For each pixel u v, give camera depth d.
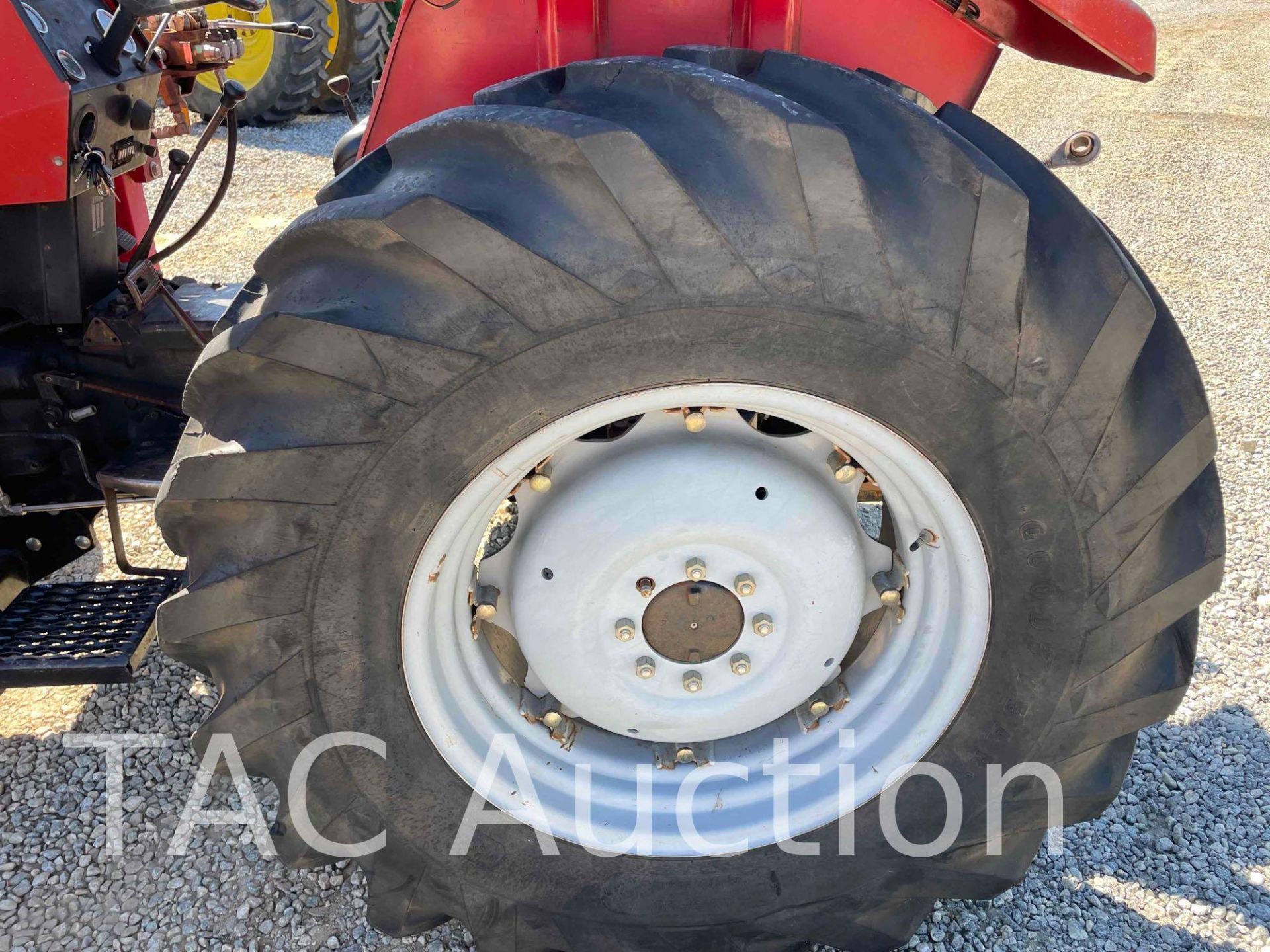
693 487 1.58
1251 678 2.63
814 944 1.97
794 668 1.72
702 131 1.32
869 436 1.48
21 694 2.60
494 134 1.32
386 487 1.44
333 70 8.21
